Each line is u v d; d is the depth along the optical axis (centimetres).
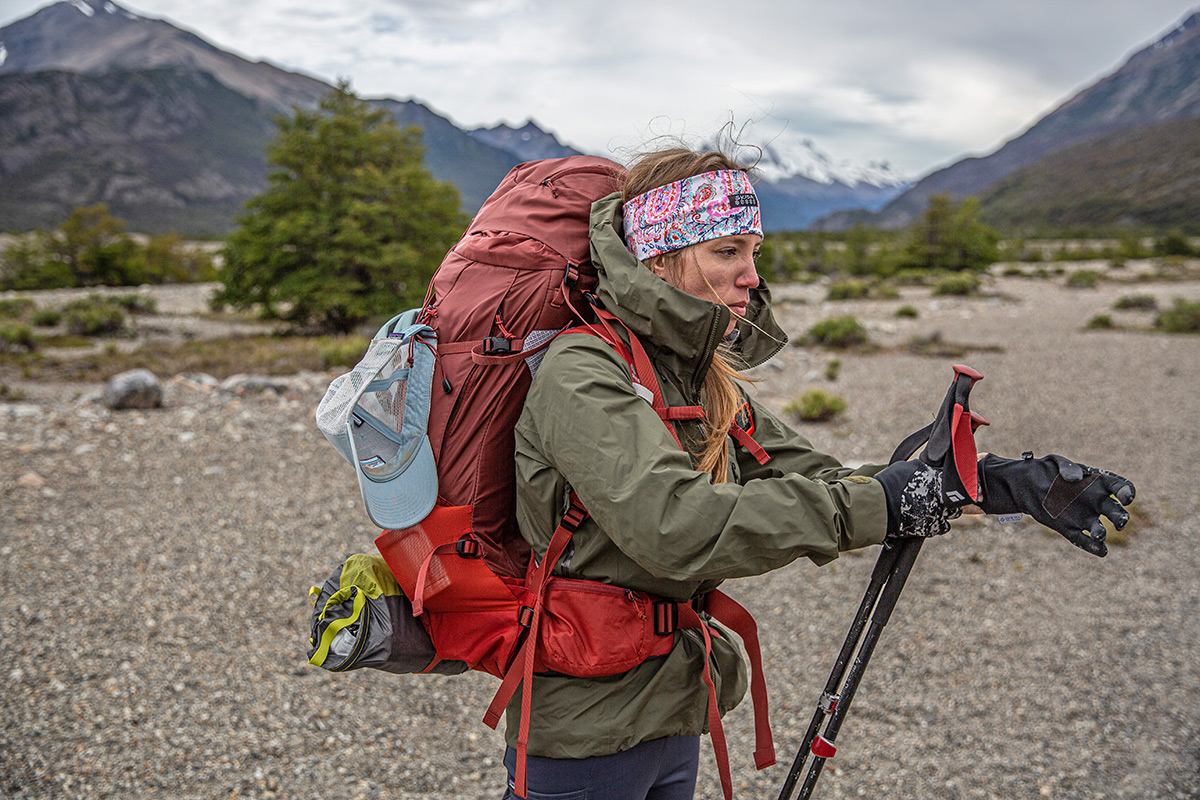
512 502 122
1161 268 4025
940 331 1841
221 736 332
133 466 716
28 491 630
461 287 120
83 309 1906
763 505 100
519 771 116
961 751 339
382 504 115
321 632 122
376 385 113
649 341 117
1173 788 312
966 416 106
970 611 475
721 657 136
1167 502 691
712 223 116
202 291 3175
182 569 502
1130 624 457
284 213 1939
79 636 408
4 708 339
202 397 1013
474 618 119
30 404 959
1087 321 2123
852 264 3853
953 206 3903
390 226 1853
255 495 650
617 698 119
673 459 104
